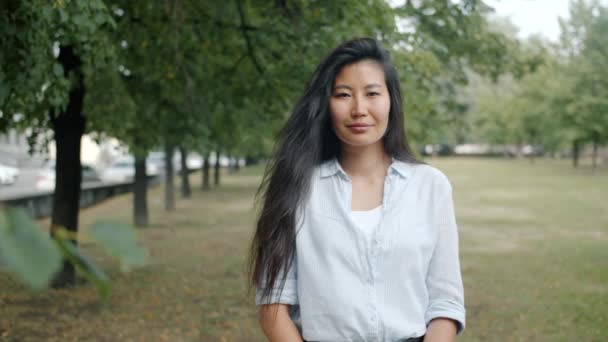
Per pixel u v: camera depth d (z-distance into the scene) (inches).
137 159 655.1
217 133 398.9
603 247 542.6
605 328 298.7
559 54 1722.4
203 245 543.5
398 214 79.0
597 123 1720.0
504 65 429.1
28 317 300.4
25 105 198.2
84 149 2145.7
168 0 303.3
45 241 23.5
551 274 428.5
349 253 77.3
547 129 1980.8
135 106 345.4
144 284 377.4
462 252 522.9
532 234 630.5
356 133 80.9
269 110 358.9
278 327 80.0
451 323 79.0
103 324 294.4
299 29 288.4
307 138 84.0
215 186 1362.0
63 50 311.6
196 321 303.4
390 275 77.2
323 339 77.2
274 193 82.1
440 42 377.1
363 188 82.6
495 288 386.9
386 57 83.7
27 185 1321.4
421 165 83.0
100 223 26.3
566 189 1227.9
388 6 267.6
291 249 80.7
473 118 2586.1
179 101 370.9
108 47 234.5
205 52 354.0
